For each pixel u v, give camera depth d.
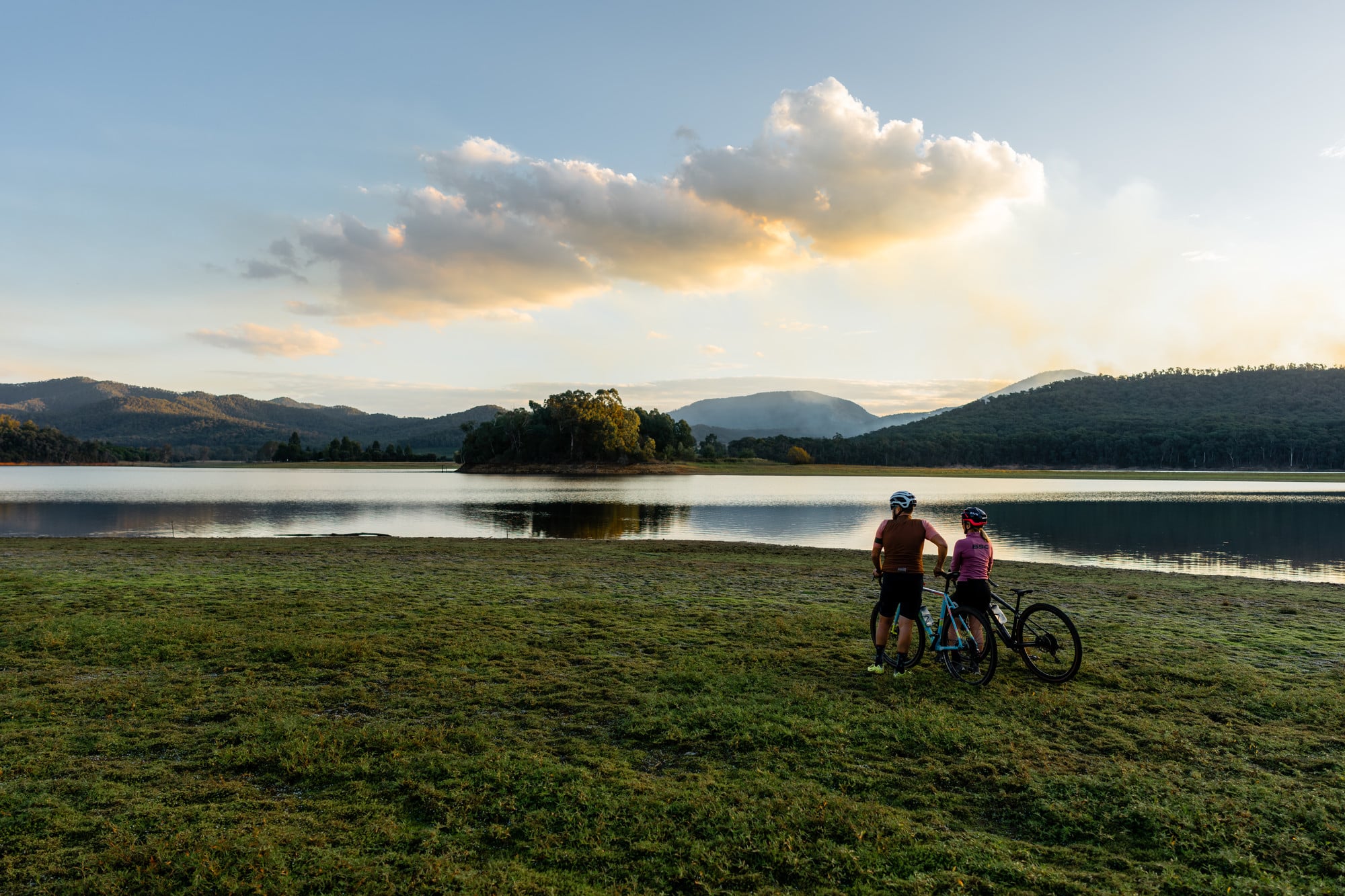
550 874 4.16
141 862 4.21
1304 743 6.05
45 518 43.59
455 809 4.85
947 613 8.02
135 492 73.81
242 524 40.41
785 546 26.38
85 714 6.62
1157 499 71.88
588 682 7.71
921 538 7.93
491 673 7.98
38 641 9.02
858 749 5.90
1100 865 4.36
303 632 9.79
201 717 6.56
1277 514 52.31
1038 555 29.97
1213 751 5.89
